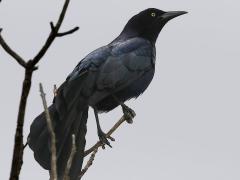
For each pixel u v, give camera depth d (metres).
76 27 4.50
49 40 4.45
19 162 4.59
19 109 4.50
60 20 4.47
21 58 4.45
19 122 4.52
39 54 4.45
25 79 4.47
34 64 4.46
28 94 4.49
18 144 4.56
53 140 5.51
